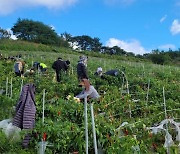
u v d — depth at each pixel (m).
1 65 24.00
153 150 9.20
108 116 11.52
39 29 115.38
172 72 29.31
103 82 17.91
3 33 113.38
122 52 108.56
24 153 8.16
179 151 8.74
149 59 78.50
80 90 15.31
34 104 9.03
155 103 14.08
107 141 8.17
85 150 7.91
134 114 12.79
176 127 9.87
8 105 11.68
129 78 19.11
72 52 68.69
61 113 10.89
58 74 18.47
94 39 131.00
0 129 9.16
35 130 8.54
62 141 8.23
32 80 17.05
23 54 46.03
